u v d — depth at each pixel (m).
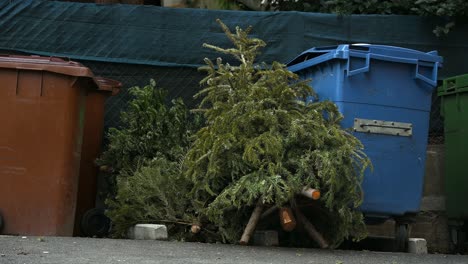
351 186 5.16
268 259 4.62
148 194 5.69
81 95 5.93
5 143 5.65
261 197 5.08
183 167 5.70
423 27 7.44
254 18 7.32
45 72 5.69
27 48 7.12
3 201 5.62
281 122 5.36
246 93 5.51
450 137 6.79
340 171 5.10
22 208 5.64
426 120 5.79
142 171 5.72
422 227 7.07
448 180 6.81
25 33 7.13
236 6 9.01
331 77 5.68
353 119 5.59
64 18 7.19
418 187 5.75
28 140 5.67
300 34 7.32
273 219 5.58
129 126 6.52
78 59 7.17
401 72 5.73
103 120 6.92
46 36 7.16
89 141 6.77
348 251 5.37
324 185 5.12
